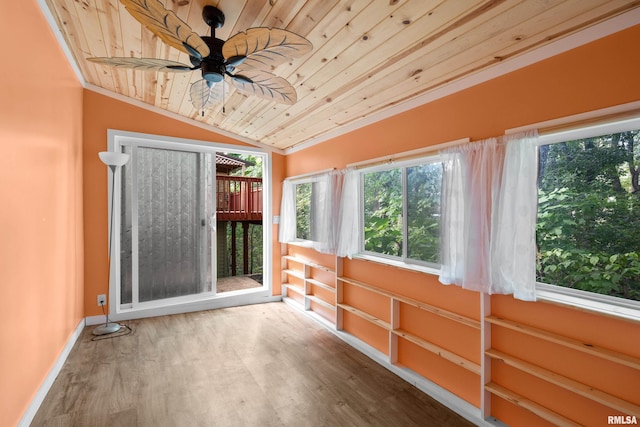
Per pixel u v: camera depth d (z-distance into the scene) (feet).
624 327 4.74
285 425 6.49
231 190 23.85
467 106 6.99
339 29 6.14
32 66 6.35
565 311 5.40
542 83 5.65
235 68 5.98
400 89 8.00
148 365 8.90
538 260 6.12
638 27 4.55
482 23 5.29
